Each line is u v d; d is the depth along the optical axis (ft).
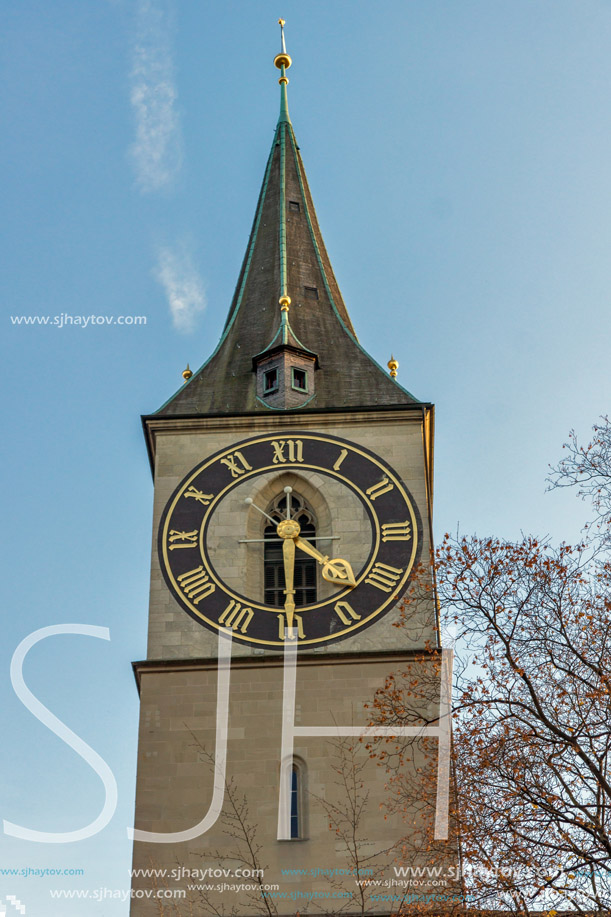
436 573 125.80
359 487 164.25
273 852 138.92
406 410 169.68
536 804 111.86
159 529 162.20
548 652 120.57
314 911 135.03
